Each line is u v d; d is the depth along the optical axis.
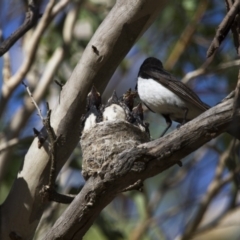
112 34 8.90
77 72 9.02
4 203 9.38
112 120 8.72
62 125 9.03
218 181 13.92
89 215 7.60
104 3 14.95
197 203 14.32
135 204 14.84
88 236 13.25
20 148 13.67
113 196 7.61
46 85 13.16
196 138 6.98
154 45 15.29
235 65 13.27
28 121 14.12
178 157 7.15
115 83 15.87
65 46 13.61
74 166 12.90
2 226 9.27
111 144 8.34
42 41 14.56
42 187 9.14
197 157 15.15
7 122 14.38
